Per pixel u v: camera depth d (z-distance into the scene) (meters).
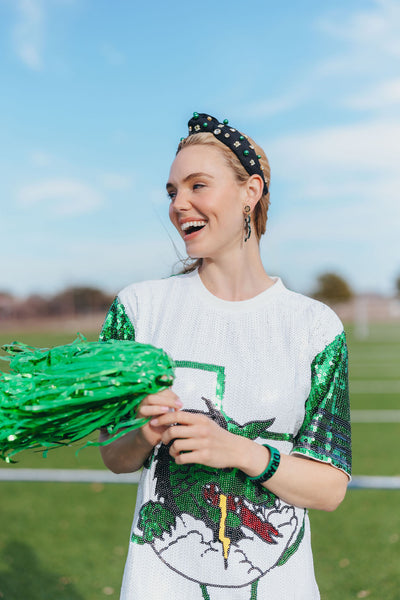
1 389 1.19
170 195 1.48
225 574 1.30
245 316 1.42
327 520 4.77
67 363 1.21
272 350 1.38
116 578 3.71
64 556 4.05
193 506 1.34
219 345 1.40
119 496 5.48
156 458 1.38
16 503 5.27
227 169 1.39
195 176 1.38
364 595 3.47
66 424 1.18
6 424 1.17
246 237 1.45
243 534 1.32
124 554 4.10
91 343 1.28
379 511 4.96
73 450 7.55
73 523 4.73
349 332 45.00
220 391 1.36
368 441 7.86
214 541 1.32
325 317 1.42
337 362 1.40
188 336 1.42
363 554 4.07
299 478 1.28
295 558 1.34
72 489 5.71
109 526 4.66
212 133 1.42
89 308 62.81
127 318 1.51
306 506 1.33
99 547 4.22
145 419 1.20
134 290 1.55
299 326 1.40
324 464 1.34
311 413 1.38
